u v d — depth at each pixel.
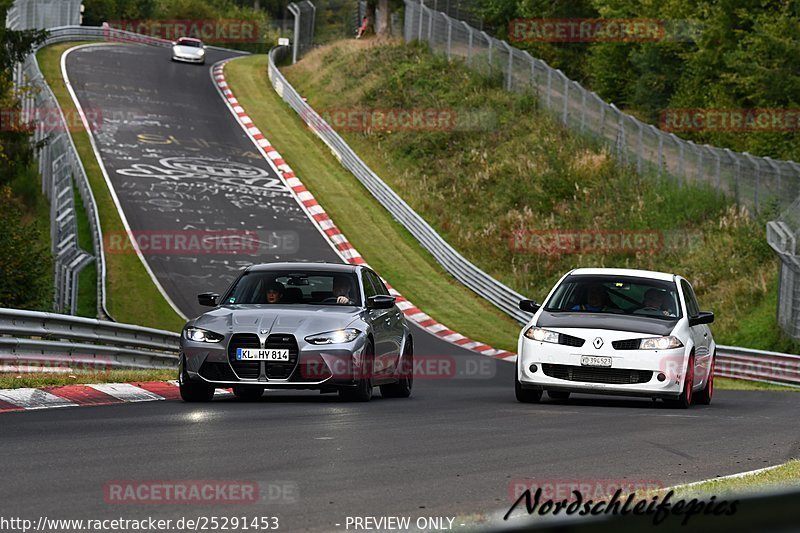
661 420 42.12
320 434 32.53
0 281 99.44
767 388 95.62
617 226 156.38
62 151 152.25
